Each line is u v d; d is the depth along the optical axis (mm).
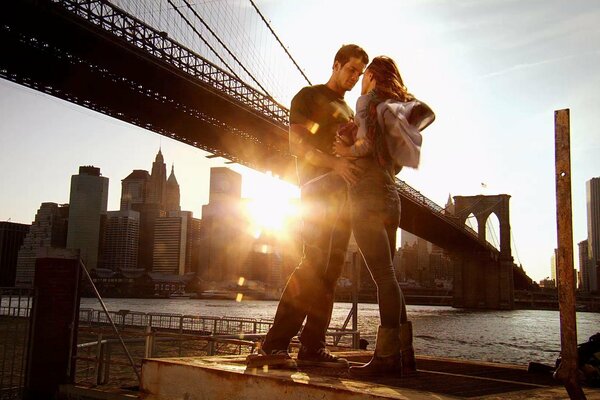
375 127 2307
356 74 2734
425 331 46375
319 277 2525
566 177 1552
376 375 2182
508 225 105500
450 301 142000
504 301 99750
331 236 2557
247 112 41719
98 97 36625
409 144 2271
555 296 120562
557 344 35438
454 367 2799
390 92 2373
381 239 2250
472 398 1703
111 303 120938
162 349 12148
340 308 105812
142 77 35250
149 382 2244
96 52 32219
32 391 6746
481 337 40469
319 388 1707
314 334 2691
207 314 70312
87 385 7016
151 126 41562
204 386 2033
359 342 10328
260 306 124125
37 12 28328
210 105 39812
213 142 45062
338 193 2570
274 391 1822
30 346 6867
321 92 2680
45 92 35125
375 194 2281
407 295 146375
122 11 32781
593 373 2277
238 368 2109
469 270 102188
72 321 7152
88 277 7414
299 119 2621
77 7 30531
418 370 2562
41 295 7008
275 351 2447
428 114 2447
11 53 30781
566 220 1553
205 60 38844
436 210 71312
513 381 2225
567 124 1565
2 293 6910
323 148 2584
